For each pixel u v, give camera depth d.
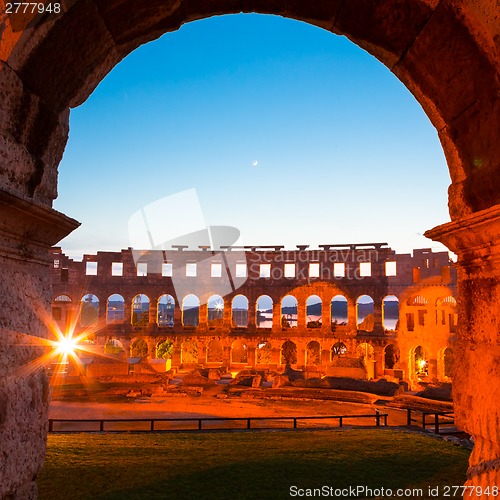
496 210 4.51
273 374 46.72
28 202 4.45
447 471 12.44
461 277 5.95
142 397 35.09
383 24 5.51
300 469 12.61
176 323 61.12
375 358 55.78
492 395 4.98
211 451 14.83
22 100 4.71
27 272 5.03
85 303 76.56
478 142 5.34
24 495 4.93
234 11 5.79
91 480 11.58
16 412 4.62
